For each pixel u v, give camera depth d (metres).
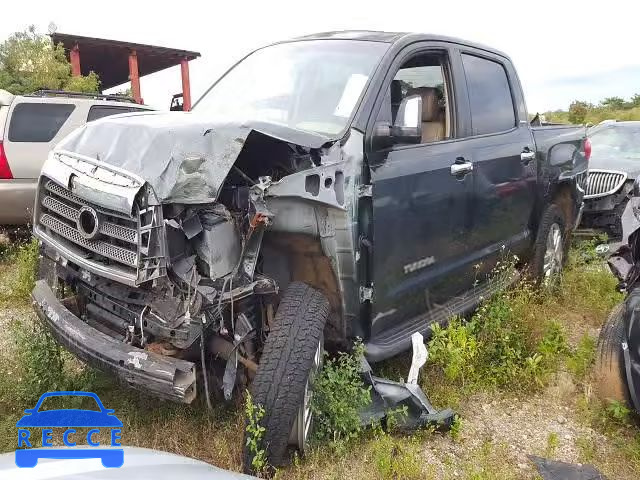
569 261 6.41
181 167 2.82
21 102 7.00
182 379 2.74
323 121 3.59
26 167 6.91
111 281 3.06
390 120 3.70
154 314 2.85
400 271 3.69
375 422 3.31
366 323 3.51
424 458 3.26
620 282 3.86
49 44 16.80
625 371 3.66
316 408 3.12
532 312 4.73
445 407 3.79
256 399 2.85
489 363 4.25
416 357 3.63
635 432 3.60
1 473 1.54
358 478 3.02
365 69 3.79
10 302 5.43
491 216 4.61
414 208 3.72
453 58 4.44
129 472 1.63
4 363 3.89
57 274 3.36
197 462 1.94
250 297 3.02
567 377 4.19
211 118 3.31
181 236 2.84
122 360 2.81
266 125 3.14
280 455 2.89
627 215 3.87
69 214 3.14
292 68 4.15
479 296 4.60
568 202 6.03
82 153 3.15
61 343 3.11
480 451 3.33
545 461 3.26
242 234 2.99
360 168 3.35
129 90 20.64
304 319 3.04
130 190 2.78
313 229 3.19
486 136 4.67
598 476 3.15
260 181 2.97
